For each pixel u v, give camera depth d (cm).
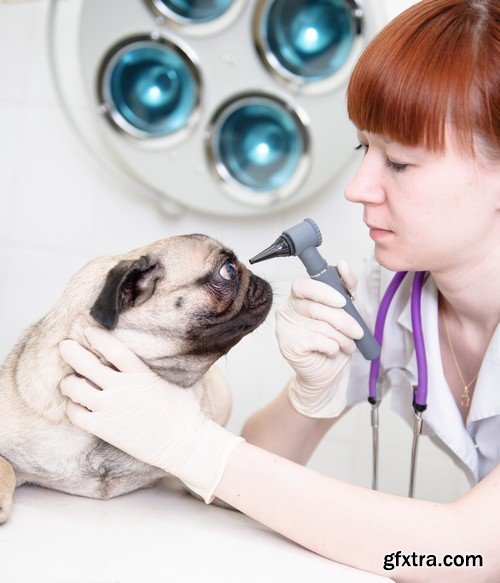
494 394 128
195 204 218
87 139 225
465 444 136
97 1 205
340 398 147
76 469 121
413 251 119
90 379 114
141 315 122
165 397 114
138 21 207
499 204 115
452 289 131
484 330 137
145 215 226
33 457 120
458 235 116
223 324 127
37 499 119
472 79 106
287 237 128
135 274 119
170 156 215
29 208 230
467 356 143
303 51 207
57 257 230
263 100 210
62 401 119
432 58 107
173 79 212
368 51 115
